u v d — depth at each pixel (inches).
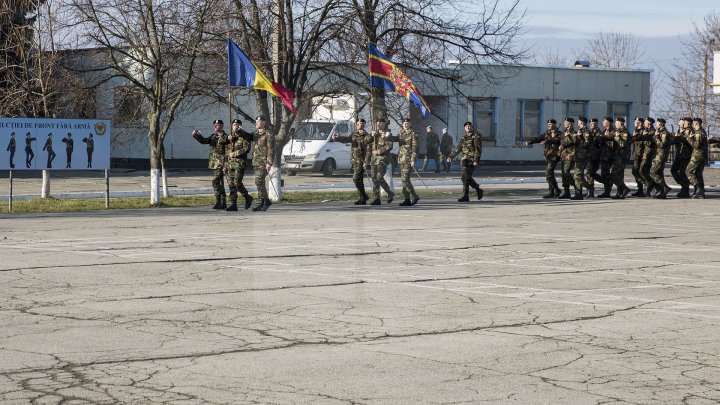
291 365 293.7
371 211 914.1
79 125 981.8
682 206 988.6
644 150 1116.5
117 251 576.1
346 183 1448.1
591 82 2480.3
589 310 388.8
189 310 384.8
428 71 1125.1
